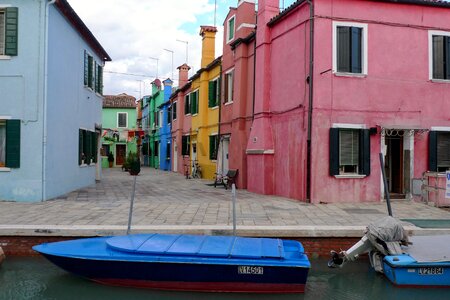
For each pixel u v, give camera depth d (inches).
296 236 329.1
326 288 279.0
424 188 490.0
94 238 309.3
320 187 478.3
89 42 676.7
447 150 517.0
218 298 263.1
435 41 516.4
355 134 494.3
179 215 390.9
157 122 1441.9
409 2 502.3
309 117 481.1
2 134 490.6
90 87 686.5
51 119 503.5
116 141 1531.7
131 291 271.9
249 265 262.1
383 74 499.2
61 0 504.7
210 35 927.7
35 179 481.4
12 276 291.4
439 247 299.4
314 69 481.1
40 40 485.1
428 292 274.2
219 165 778.8
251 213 404.8
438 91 514.9
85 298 260.5
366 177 491.2
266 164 573.9
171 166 1213.7
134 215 389.1
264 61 590.9
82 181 657.0
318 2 483.5
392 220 303.0
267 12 593.3
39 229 326.6
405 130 504.7
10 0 484.4
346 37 492.4
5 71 482.9
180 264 265.3
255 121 609.3
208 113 869.8
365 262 325.4
